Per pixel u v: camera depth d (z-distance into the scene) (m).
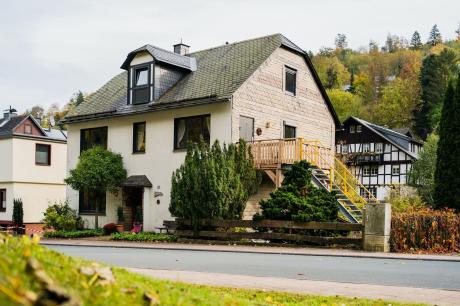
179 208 21.30
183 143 25.42
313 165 23.86
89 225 29.23
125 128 27.94
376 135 55.75
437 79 79.69
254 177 22.34
